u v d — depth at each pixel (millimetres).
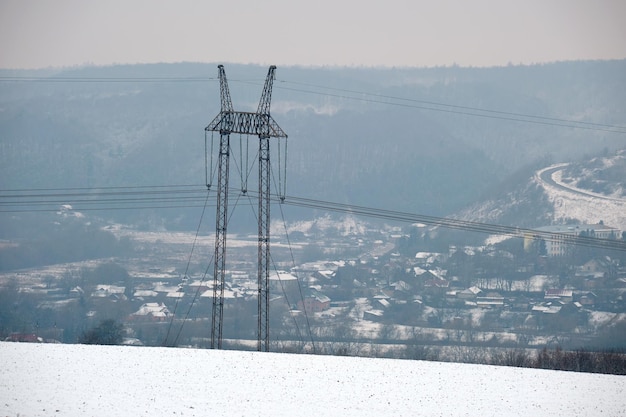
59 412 53500
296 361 73688
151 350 75500
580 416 59562
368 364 74062
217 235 90812
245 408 57312
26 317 198875
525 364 128125
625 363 123188
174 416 54469
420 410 59219
